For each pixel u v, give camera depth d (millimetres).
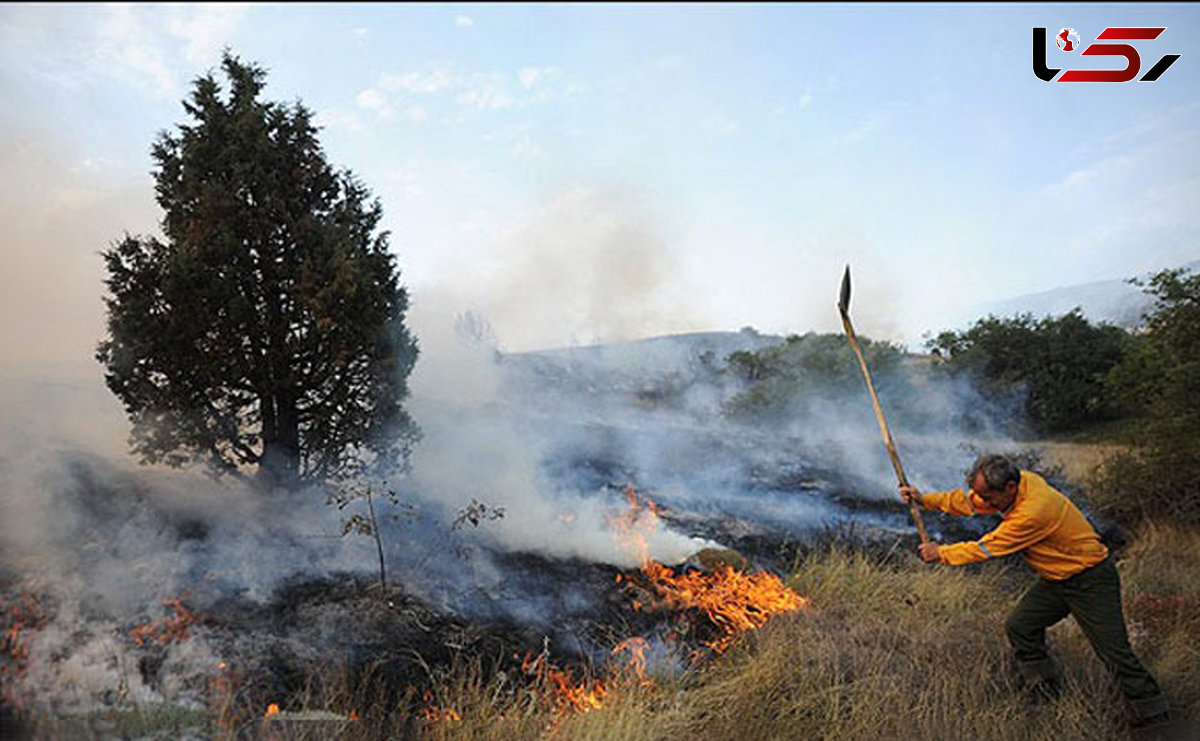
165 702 3426
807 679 4414
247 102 5352
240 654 3930
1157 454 7590
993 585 6320
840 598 5832
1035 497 4328
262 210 5273
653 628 5109
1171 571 6336
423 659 4262
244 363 5227
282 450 5516
